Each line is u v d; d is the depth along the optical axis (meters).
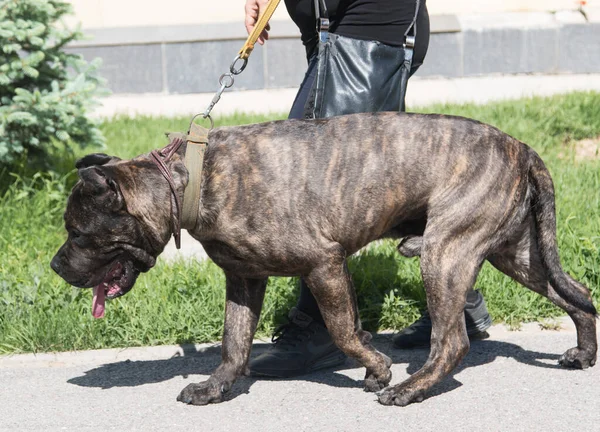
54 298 5.64
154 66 12.91
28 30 7.69
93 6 12.98
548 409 4.24
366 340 4.54
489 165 4.35
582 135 9.52
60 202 7.58
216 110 12.53
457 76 13.34
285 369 4.81
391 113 4.44
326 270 4.28
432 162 4.32
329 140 4.32
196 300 5.67
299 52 13.08
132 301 5.61
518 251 4.78
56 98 7.68
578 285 4.73
